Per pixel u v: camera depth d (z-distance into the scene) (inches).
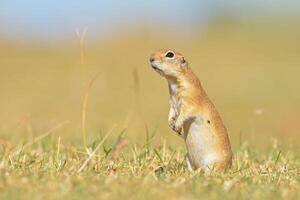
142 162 562.3
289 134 1224.2
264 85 1721.2
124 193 429.7
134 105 1465.3
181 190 443.2
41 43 2343.8
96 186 443.2
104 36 2401.6
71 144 651.5
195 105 553.6
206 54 2159.2
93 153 548.7
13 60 2084.2
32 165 531.8
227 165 554.9
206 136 552.1
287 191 450.6
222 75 1855.3
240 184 474.6
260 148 737.6
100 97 1577.3
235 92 1632.6
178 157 604.1
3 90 1658.5
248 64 2003.0
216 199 425.7
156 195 427.5
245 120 1346.0
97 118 1268.5
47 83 1752.0
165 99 1562.5
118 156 593.9
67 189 434.0
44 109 1401.3
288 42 2298.2
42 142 667.4
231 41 2341.3
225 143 555.8
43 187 438.3
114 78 1813.5
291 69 1930.4
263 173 538.0
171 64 558.6
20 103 1481.3
